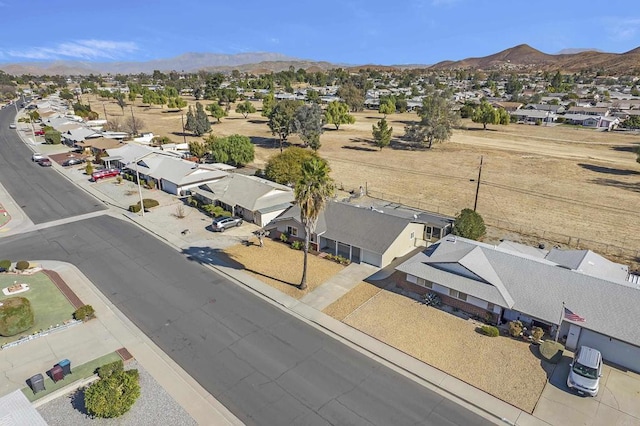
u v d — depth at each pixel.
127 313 30.33
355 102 175.25
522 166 78.19
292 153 61.56
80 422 20.39
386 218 39.81
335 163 80.19
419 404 21.95
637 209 53.56
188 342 27.02
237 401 21.97
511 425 20.58
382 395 22.58
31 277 35.53
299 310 30.83
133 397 20.81
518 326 27.44
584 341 25.91
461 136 114.50
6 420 18.20
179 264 38.34
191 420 20.64
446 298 31.33
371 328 28.61
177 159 66.50
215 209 50.78
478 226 40.28
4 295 32.19
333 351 26.27
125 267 37.66
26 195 59.03
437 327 28.72
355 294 33.00
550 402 22.02
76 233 45.62
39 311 30.28
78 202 56.38
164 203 55.91
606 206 54.78
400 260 38.78
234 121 139.25
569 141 106.31
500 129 128.12
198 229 46.78
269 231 45.78
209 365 24.83
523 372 24.30
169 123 131.50
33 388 22.16
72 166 76.25
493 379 23.73
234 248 41.88
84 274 36.28
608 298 26.28
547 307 26.98
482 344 26.88
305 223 31.55
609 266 32.56
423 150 94.50
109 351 26.03
